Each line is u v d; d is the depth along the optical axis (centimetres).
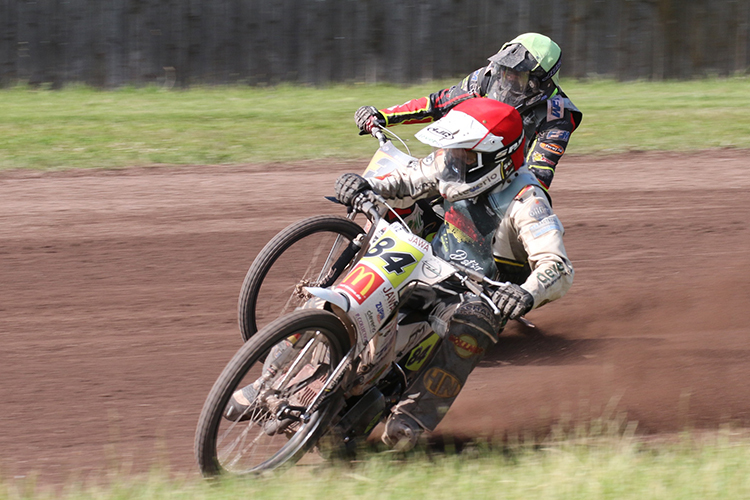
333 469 827
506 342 1251
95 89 3406
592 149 2308
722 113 2792
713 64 4003
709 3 3919
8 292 1329
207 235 1598
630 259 1552
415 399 888
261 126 2492
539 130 1189
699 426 975
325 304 849
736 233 1683
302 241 1111
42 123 2461
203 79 3538
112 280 1392
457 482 763
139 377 1079
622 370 1139
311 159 2139
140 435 938
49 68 3422
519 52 1146
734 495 729
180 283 1391
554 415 1005
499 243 925
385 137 1150
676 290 1416
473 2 3703
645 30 3906
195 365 1119
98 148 2181
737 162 2206
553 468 793
